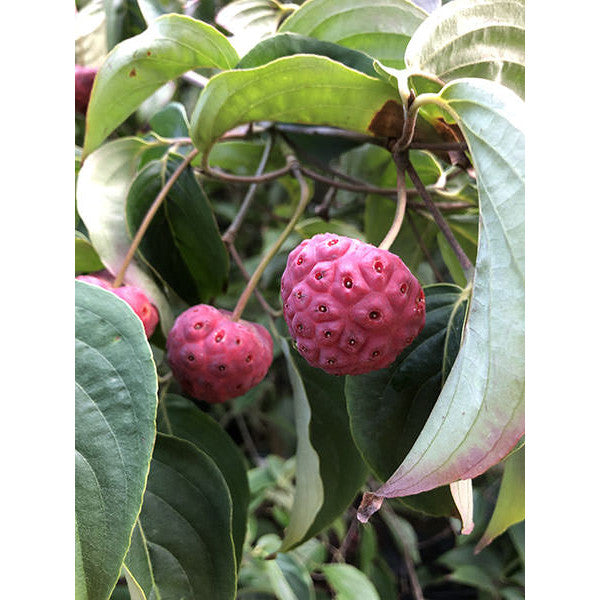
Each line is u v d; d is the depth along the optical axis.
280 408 0.31
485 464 0.08
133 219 0.14
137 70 0.12
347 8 0.12
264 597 0.25
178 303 0.16
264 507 0.30
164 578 0.11
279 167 0.18
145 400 0.09
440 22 0.10
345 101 0.11
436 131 0.11
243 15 0.14
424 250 0.15
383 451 0.11
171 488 0.11
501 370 0.08
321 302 0.09
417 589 0.27
